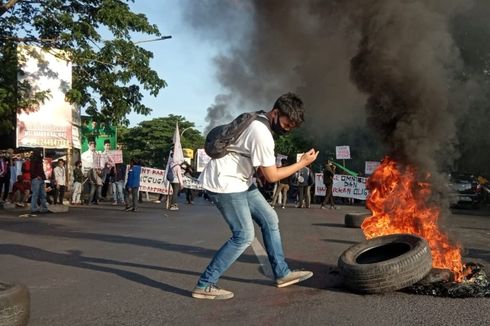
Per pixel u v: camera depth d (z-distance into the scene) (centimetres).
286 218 1427
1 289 388
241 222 492
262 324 425
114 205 1992
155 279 593
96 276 611
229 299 503
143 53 1947
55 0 1786
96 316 452
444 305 475
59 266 673
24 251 794
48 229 1095
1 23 1772
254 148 473
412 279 504
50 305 487
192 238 953
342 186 2309
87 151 2327
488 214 1775
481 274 562
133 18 1852
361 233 1050
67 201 1983
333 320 434
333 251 802
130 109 2052
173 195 1756
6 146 2183
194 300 500
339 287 546
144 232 1048
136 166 1675
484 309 462
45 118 1800
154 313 459
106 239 937
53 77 1811
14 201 1714
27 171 1725
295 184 1975
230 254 496
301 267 664
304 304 482
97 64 1930
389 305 477
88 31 1805
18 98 1744
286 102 482
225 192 486
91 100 1998
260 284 562
